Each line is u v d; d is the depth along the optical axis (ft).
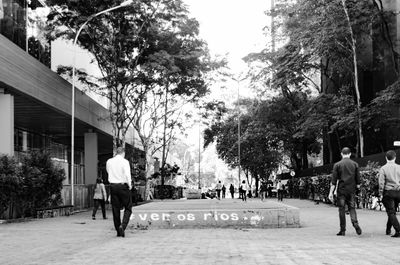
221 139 214.28
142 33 98.37
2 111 77.05
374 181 89.20
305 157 181.98
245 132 192.13
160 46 101.76
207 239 40.88
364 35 127.65
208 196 191.52
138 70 99.60
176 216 53.57
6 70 73.41
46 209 75.56
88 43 98.78
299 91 158.20
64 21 94.99
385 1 119.14
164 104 116.47
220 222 53.52
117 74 99.81
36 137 132.67
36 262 27.86
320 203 126.72
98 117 128.47
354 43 116.67
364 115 113.80
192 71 103.96
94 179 130.72
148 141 121.70
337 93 140.56
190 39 104.78
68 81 107.45
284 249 32.89
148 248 34.17
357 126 117.80
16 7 89.25
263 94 157.99
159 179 179.52
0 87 76.13
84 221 67.26
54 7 93.66
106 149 196.44
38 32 101.86
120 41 97.60
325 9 112.68
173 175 154.92
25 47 93.71
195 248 33.99
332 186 42.27
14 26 87.81
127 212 42.86
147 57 99.50
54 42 121.49
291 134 169.17
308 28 117.08
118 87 113.29
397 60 111.75
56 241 39.91
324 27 114.11
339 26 114.73
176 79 105.40
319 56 121.19
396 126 115.34
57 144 150.10
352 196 41.91
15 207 71.82
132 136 169.48
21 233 48.14
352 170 41.65
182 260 28.07
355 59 117.29
